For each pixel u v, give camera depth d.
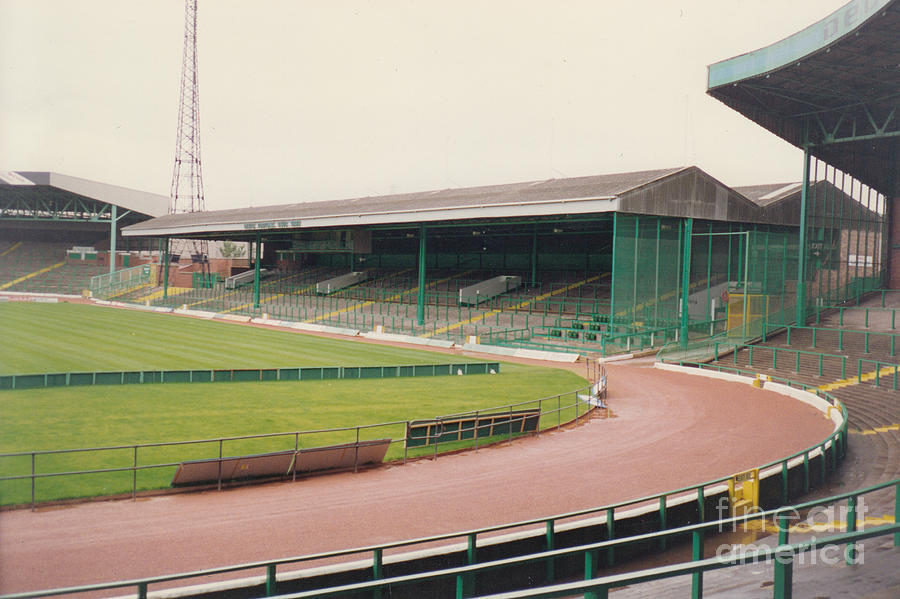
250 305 81.25
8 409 22.64
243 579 9.27
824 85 39.03
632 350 47.31
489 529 9.27
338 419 23.48
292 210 84.31
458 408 26.31
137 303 92.88
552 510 14.27
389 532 12.75
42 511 13.70
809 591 6.89
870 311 47.72
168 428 21.00
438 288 79.00
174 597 8.89
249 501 14.84
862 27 30.00
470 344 53.12
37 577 10.27
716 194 50.88
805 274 45.97
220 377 30.52
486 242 84.06
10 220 105.56
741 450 20.44
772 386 33.25
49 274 108.69
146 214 106.50
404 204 64.69
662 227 49.50
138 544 11.88
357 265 100.06
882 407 27.12
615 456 19.66
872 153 50.12
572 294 67.69
